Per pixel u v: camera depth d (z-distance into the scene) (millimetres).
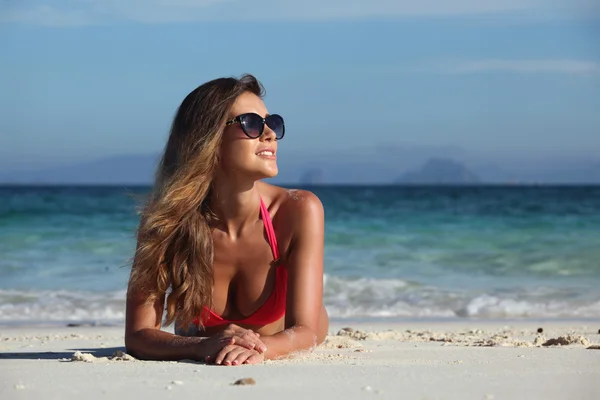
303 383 2879
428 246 15406
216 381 2926
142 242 3725
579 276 11664
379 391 2707
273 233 3789
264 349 3500
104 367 3355
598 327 6910
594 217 21500
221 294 3854
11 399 2619
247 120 3600
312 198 3854
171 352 3578
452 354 4090
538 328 6613
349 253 14258
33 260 13055
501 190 49938
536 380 2961
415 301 9164
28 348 4863
